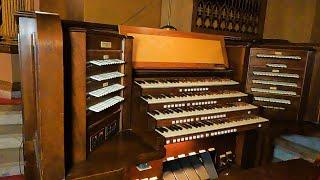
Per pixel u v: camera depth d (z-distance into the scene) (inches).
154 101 82.7
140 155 66.2
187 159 107.6
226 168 111.5
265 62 115.6
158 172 77.7
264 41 131.9
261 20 168.2
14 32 130.5
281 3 175.5
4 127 103.2
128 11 144.3
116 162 61.9
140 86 83.7
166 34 99.0
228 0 149.8
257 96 117.0
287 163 85.7
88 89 61.6
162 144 73.8
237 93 107.7
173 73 97.3
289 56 112.9
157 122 79.9
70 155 59.3
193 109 91.2
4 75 128.2
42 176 51.0
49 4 99.0
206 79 106.3
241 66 115.5
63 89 51.1
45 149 50.7
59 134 51.8
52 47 48.8
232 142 112.2
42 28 48.6
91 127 64.3
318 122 113.6
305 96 114.2
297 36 185.9
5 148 97.3
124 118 81.0
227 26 153.2
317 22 181.0
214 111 93.3
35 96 59.7
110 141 73.9
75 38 55.2
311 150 109.5
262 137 113.2
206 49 108.7
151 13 152.3
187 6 138.8
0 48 124.2
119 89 73.9
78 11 106.9
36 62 52.3
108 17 138.6
